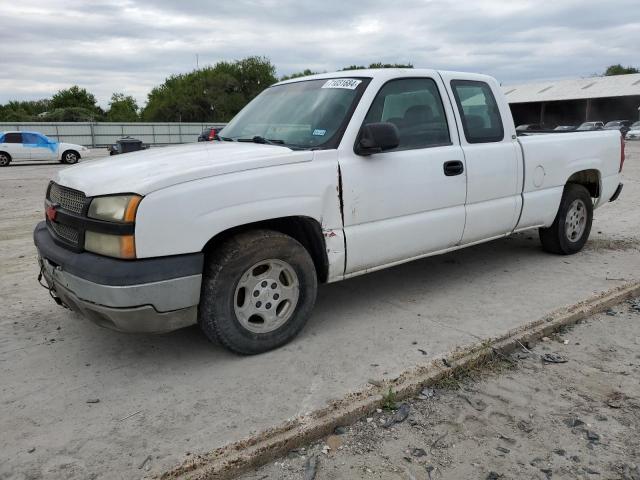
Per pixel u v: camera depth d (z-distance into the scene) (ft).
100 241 10.52
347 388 10.72
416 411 10.24
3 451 8.99
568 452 9.08
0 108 270.87
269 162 11.63
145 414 10.00
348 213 12.89
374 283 17.21
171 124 157.99
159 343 13.01
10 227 28.02
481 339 12.82
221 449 8.85
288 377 11.23
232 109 249.14
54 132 141.59
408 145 14.23
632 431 9.62
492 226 16.46
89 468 8.56
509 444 9.29
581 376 11.51
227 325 11.51
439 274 18.04
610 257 19.93
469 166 15.33
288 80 16.44
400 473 8.58
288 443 9.09
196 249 10.73
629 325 14.07
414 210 14.20
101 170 11.71
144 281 10.19
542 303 15.21
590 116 176.04
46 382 11.22
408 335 13.19
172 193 10.41
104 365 11.94
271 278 12.10
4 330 13.87
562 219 19.31
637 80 170.81
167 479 8.26
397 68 14.48
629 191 37.96
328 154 12.51
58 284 11.54
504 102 16.94
